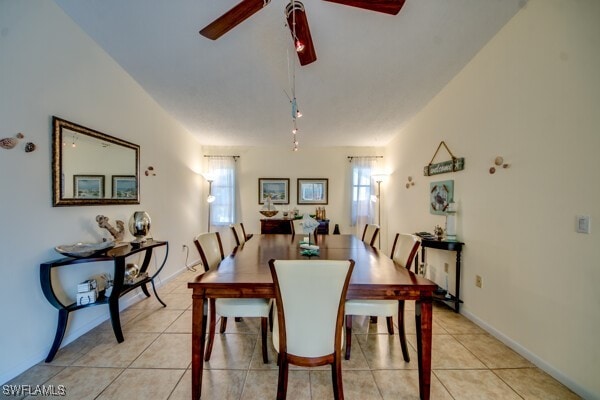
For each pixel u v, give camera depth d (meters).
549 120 1.75
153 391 1.55
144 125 3.08
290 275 1.26
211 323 1.88
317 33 2.25
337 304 1.31
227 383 1.62
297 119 3.88
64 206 2.02
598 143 1.47
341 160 5.09
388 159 4.86
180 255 4.01
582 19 1.55
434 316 2.57
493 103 2.24
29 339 1.76
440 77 2.82
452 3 1.96
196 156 4.62
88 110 2.26
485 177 2.33
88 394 1.52
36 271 1.82
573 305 1.59
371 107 3.50
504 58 2.13
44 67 1.88
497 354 1.94
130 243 2.40
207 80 2.92
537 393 1.56
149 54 2.51
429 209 3.33
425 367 1.46
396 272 1.67
